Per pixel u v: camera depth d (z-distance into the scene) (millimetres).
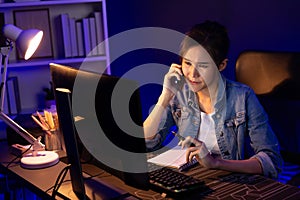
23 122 2441
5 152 2213
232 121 2072
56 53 3498
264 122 2010
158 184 1601
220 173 1763
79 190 1593
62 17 3363
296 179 2035
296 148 2230
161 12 3803
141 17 3799
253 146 2004
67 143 1553
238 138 2068
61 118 1537
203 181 1618
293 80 2178
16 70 3479
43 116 2426
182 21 3822
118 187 1681
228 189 1600
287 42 3303
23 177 1848
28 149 2139
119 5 3764
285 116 2227
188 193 1555
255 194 1545
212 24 2004
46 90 3365
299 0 3139
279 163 1902
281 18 3316
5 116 2021
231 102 2068
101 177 1798
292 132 2221
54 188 1653
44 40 3432
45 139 2139
